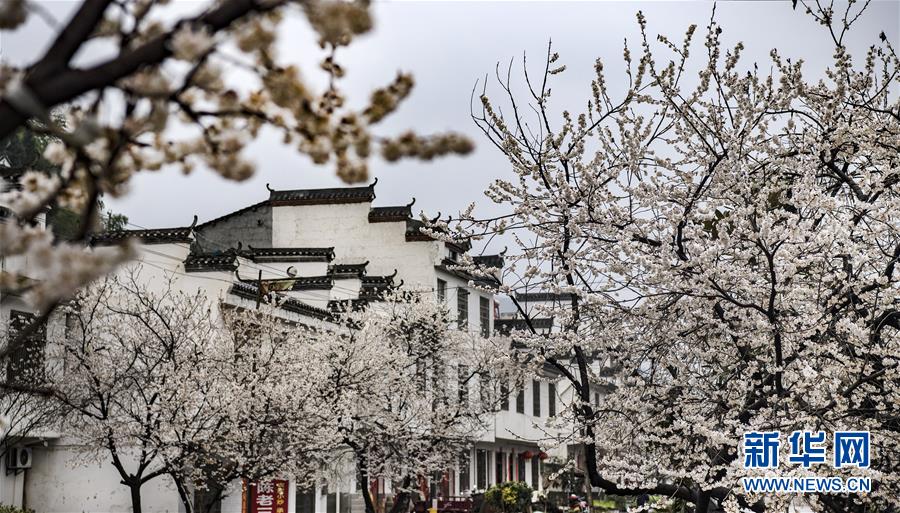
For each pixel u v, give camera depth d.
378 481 35.03
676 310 12.19
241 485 25.47
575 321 12.77
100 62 3.23
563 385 49.62
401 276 38.16
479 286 13.06
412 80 3.73
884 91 12.10
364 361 25.92
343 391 24.59
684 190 11.53
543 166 12.10
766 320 11.24
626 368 13.23
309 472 24.91
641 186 11.53
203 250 38.88
